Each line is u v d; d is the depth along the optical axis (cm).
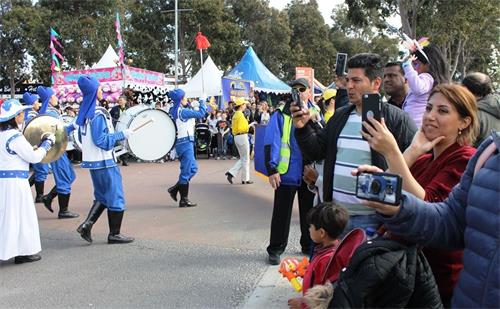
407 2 2378
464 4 2281
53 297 468
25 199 571
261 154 575
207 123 1773
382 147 231
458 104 243
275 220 553
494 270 183
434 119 247
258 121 1845
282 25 4825
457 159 244
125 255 602
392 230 213
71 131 678
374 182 204
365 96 235
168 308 438
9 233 559
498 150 193
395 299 220
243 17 4872
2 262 580
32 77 4012
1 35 3728
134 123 771
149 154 784
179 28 4122
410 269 219
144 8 4197
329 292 265
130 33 4081
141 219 791
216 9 4088
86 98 633
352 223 335
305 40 5356
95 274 534
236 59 4466
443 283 246
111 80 2052
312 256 357
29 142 618
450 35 2420
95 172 638
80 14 3734
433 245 217
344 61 455
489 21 2462
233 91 2162
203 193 1012
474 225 195
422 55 479
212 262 569
